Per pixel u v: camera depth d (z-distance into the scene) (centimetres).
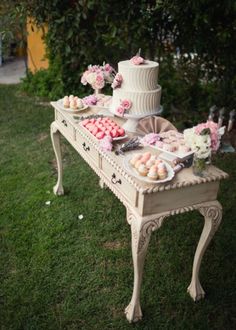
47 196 307
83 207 294
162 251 249
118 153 196
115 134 212
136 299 195
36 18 448
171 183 172
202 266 236
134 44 442
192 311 205
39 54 618
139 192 170
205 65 450
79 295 214
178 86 478
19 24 484
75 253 245
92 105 269
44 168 354
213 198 188
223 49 425
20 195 308
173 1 371
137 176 174
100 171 211
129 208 181
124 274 229
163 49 455
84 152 231
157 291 217
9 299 210
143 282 223
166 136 214
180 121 454
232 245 253
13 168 352
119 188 191
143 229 174
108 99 276
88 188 321
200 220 279
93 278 226
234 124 432
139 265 185
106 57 489
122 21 428
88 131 222
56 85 546
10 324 195
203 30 413
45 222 275
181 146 200
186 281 225
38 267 233
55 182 329
